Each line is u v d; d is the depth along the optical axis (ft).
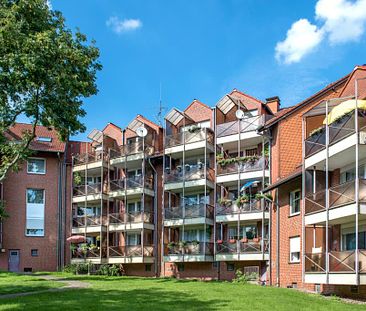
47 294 66.90
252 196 105.09
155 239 125.29
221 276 110.73
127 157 131.54
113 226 130.11
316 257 72.08
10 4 79.82
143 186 126.41
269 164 101.71
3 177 88.63
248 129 108.88
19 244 135.74
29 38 75.41
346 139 66.69
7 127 84.23
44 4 81.41
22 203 138.10
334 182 77.77
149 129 132.05
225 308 54.08
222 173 111.04
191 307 54.75
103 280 96.53
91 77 86.12
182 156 123.75
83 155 140.77
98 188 136.05
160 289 73.92
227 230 112.16
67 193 142.41
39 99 82.43
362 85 76.23
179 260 114.21
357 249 61.98
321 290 77.92
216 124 116.16
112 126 142.10
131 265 128.77
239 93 116.47
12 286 79.61
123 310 52.42
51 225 139.54
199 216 113.29
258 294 67.26
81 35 84.17
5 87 78.33
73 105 84.38
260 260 101.14
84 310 52.31
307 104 97.40
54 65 78.07
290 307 55.21
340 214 66.49
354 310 53.42
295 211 90.02
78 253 133.18
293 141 97.55
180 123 125.08
